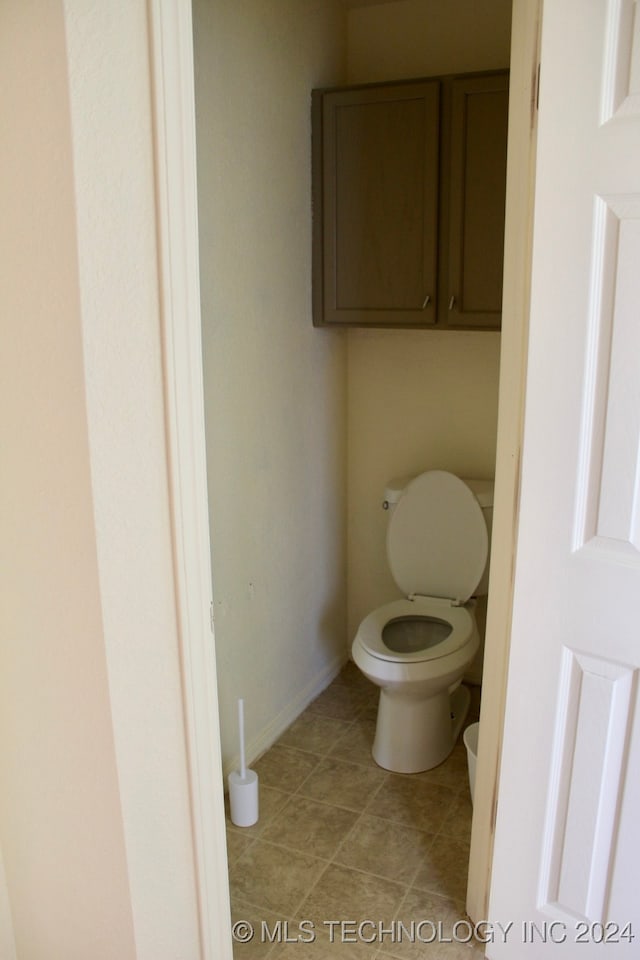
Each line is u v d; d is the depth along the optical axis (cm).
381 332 287
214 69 201
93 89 104
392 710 244
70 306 108
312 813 226
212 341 211
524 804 158
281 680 268
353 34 272
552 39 126
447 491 262
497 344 270
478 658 293
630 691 140
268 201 231
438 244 242
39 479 118
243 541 235
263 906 191
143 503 122
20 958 153
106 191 108
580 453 138
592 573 140
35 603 124
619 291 129
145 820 132
